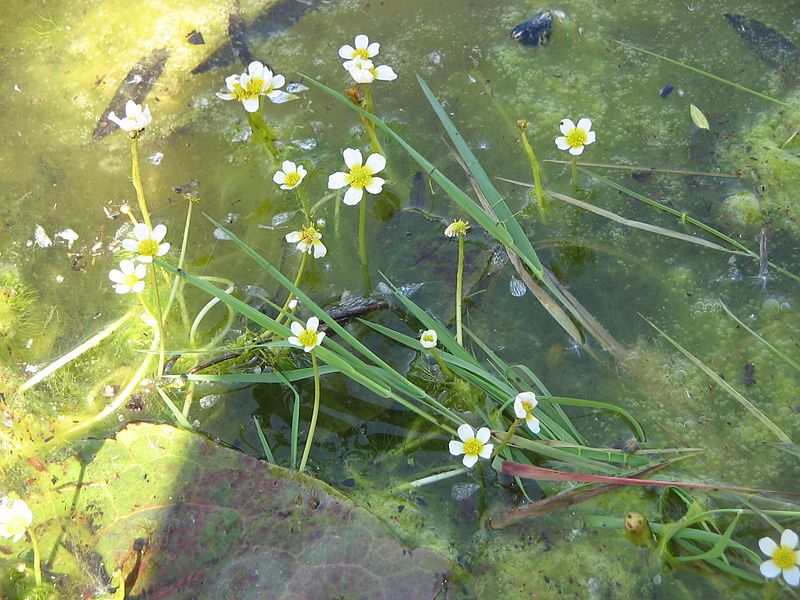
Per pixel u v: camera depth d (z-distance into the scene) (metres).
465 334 0.23
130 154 0.28
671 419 0.21
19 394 0.23
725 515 0.20
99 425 0.23
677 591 0.19
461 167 0.27
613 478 0.19
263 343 0.23
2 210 0.27
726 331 0.23
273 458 0.21
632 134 0.27
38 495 0.21
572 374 0.22
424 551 0.19
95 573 0.19
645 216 0.25
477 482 0.21
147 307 0.23
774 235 0.24
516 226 0.24
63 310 0.25
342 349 0.21
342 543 0.19
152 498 0.20
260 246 0.26
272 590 0.19
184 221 0.27
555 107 0.28
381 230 0.26
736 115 0.27
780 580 0.18
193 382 0.23
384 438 0.22
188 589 0.19
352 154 0.23
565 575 0.19
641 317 0.23
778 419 0.21
